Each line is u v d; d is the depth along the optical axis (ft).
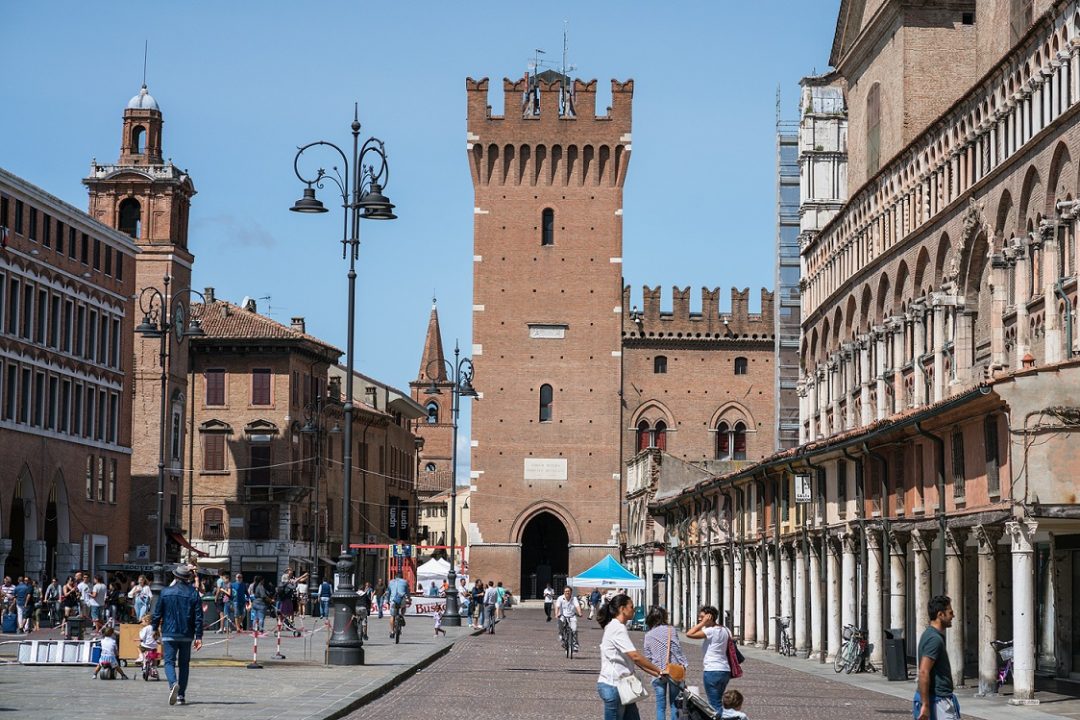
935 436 153.79
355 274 164.45
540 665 181.06
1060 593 141.69
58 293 318.24
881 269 247.70
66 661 154.92
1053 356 167.02
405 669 155.02
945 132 214.90
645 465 377.30
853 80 286.25
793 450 216.13
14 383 296.92
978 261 204.44
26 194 299.99
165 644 110.83
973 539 156.66
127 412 357.61
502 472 432.66
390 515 537.24
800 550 212.84
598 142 439.22
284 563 422.41
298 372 435.53
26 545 305.32
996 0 225.76
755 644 249.14
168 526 386.73
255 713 104.73
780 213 417.08
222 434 426.51
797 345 414.82
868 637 177.78
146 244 386.73
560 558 476.54
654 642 99.91
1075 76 163.84
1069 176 163.73
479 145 438.81
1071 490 129.39
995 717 119.14
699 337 445.78
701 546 300.40
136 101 398.83
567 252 438.81
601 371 436.76
